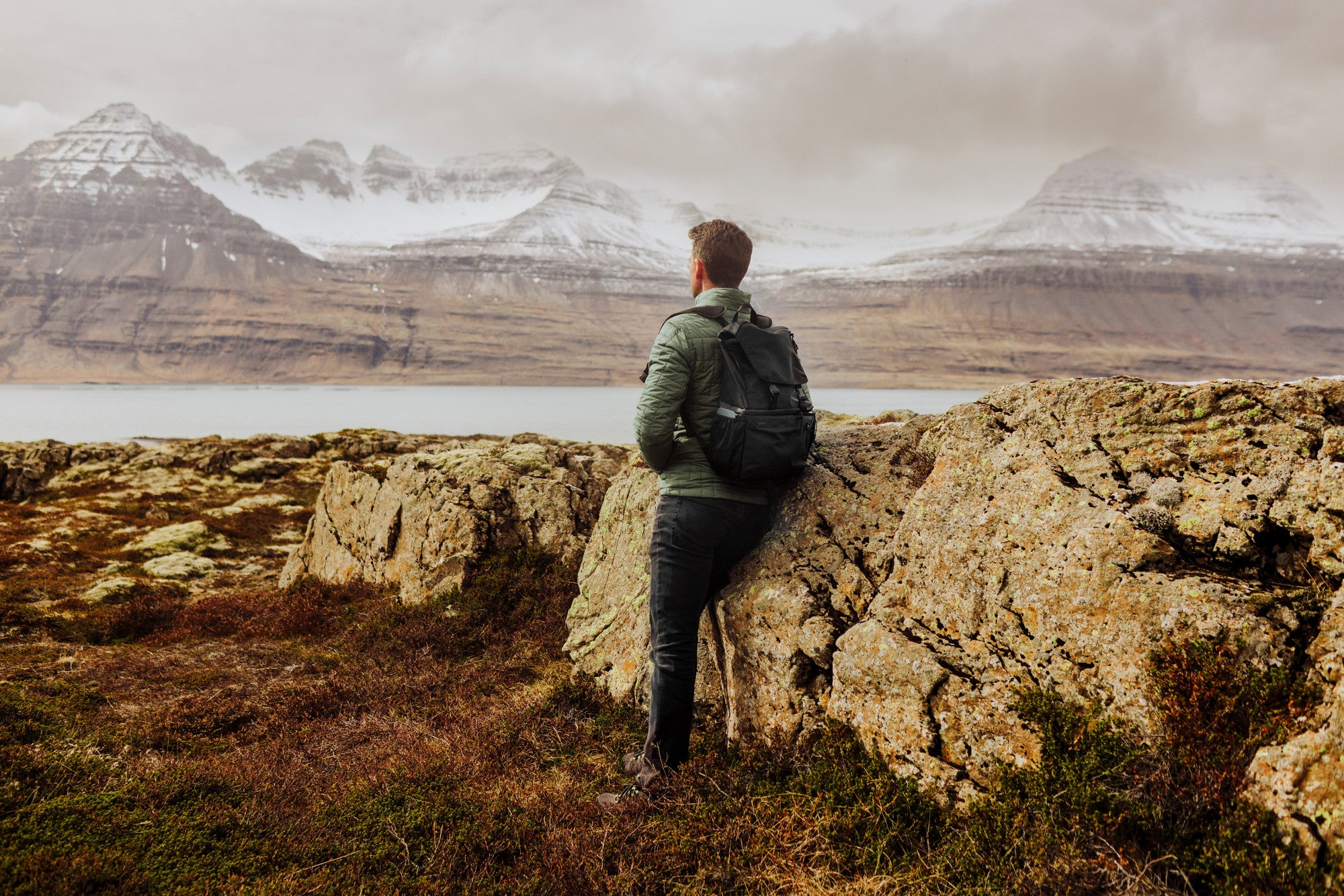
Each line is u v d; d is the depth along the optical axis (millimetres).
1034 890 2838
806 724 4391
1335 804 2428
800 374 4574
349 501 13484
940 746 3699
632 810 4141
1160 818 2855
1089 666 3408
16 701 6590
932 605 4113
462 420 149000
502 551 10125
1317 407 3395
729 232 4547
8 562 16828
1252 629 2996
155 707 6969
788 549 4949
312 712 6617
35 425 130375
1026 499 3955
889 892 3186
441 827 4031
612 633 6715
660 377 4145
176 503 30125
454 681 7230
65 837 3795
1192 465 3635
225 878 3568
